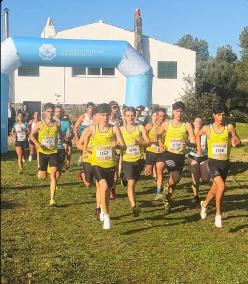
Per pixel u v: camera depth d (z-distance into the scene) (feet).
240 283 16.85
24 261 18.93
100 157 23.25
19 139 43.57
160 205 29.96
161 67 106.83
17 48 59.72
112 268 18.37
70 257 19.52
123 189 35.50
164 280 17.25
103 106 23.40
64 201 31.09
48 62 61.26
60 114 42.42
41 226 24.63
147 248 20.90
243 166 47.06
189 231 23.70
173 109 27.30
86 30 105.70
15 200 31.45
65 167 44.88
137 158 25.40
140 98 64.64
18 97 103.60
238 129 107.45
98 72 105.19
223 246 21.16
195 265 18.76
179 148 27.12
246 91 111.96
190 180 39.27
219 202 24.23
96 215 26.11
